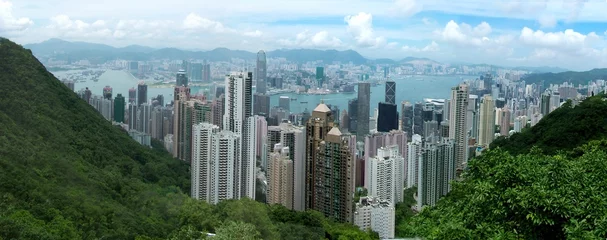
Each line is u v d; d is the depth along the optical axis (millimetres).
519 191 14750
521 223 14703
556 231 14641
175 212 38281
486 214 15305
